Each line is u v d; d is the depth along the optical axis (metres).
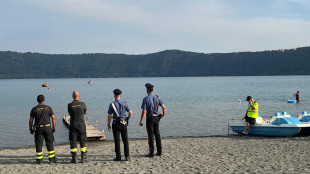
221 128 22.25
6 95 77.12
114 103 9.77
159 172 8.63
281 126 15.60
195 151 11.80
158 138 10.72
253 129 16.67
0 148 16.42
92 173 8.66
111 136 19.88
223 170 8.73
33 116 9.74
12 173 8.88
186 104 43.59
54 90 105.06
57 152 12.48
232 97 56.91
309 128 15.56
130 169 9.00
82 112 9.92
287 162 9.54
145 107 10.14
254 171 8.53
